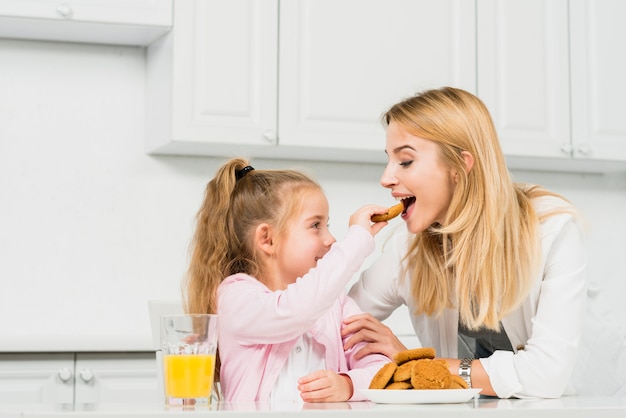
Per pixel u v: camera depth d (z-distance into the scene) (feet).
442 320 6.36
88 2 9.76
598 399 4.80
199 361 4.33
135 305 10.67
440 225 6.25
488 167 5.90
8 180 10.50
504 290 5.82
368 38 10.36
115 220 10.72
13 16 9.61
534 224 5.85
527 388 5.35
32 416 3.53
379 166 11.48
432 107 5.99
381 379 4.51
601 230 12.17
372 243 5.30
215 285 5.83
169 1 9.91
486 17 10.72
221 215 6.00
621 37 11.15
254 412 3.59
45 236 10.53
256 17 10.11
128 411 3.62
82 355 9.39
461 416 3.76
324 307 5.09
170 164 10.90
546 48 10.90
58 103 10.71
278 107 10.12
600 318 7.75
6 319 10.35
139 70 10.94
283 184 5.99
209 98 9.93
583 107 10.98
